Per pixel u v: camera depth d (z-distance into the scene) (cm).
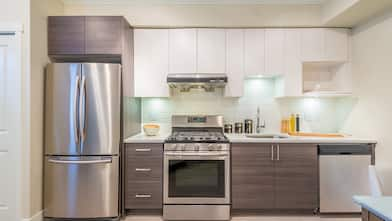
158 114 369
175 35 336
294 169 298
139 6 335
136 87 335
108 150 286
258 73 337
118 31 295
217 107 369
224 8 335
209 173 296
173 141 295
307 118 368
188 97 368
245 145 299
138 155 298
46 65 288
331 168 297
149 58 335
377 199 133
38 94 276
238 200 298
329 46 336
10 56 263
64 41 294
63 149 282
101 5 335
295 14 335
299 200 298
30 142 263
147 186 297
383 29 280
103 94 285
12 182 264
